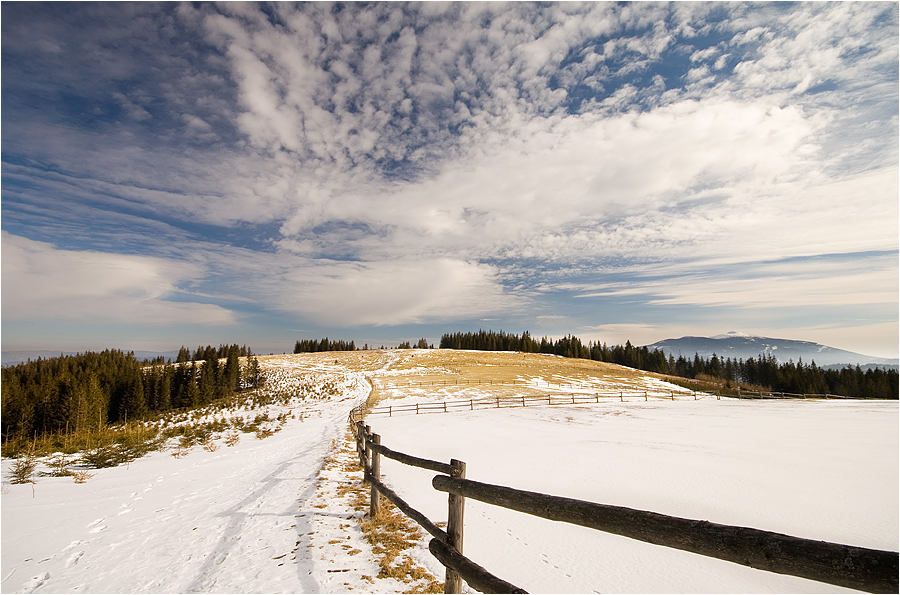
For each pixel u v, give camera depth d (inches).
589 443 636.7
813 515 298.0
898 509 308.8
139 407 1723.7
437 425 943.7
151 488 319.9
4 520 233.6
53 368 2751.0
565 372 2839.6
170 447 634.2
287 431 848.9
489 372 2694.4
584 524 72.3
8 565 167.6
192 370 2381.9
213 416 1370.6
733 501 328.2
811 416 1082.1
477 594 149.7
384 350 4618.6
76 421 1318.9
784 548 46.8
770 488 365.1
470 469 433.1
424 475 362.0
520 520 252.5
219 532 204.1
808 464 466.9
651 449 573.0
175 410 1804.9
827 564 42.9
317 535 197.5
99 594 141.4
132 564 166.6
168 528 213.0
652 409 1332.4
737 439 678.5
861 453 542.6
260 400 1795.0
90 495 298.8
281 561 167.2
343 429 800.9
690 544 56.6
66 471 413.7
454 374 2613.2
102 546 188.2
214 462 462.0
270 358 4350.4
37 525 223.1
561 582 177.8
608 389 2130.9
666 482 381.4
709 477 401.1
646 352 5265.8
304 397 1902.1
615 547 212.1
